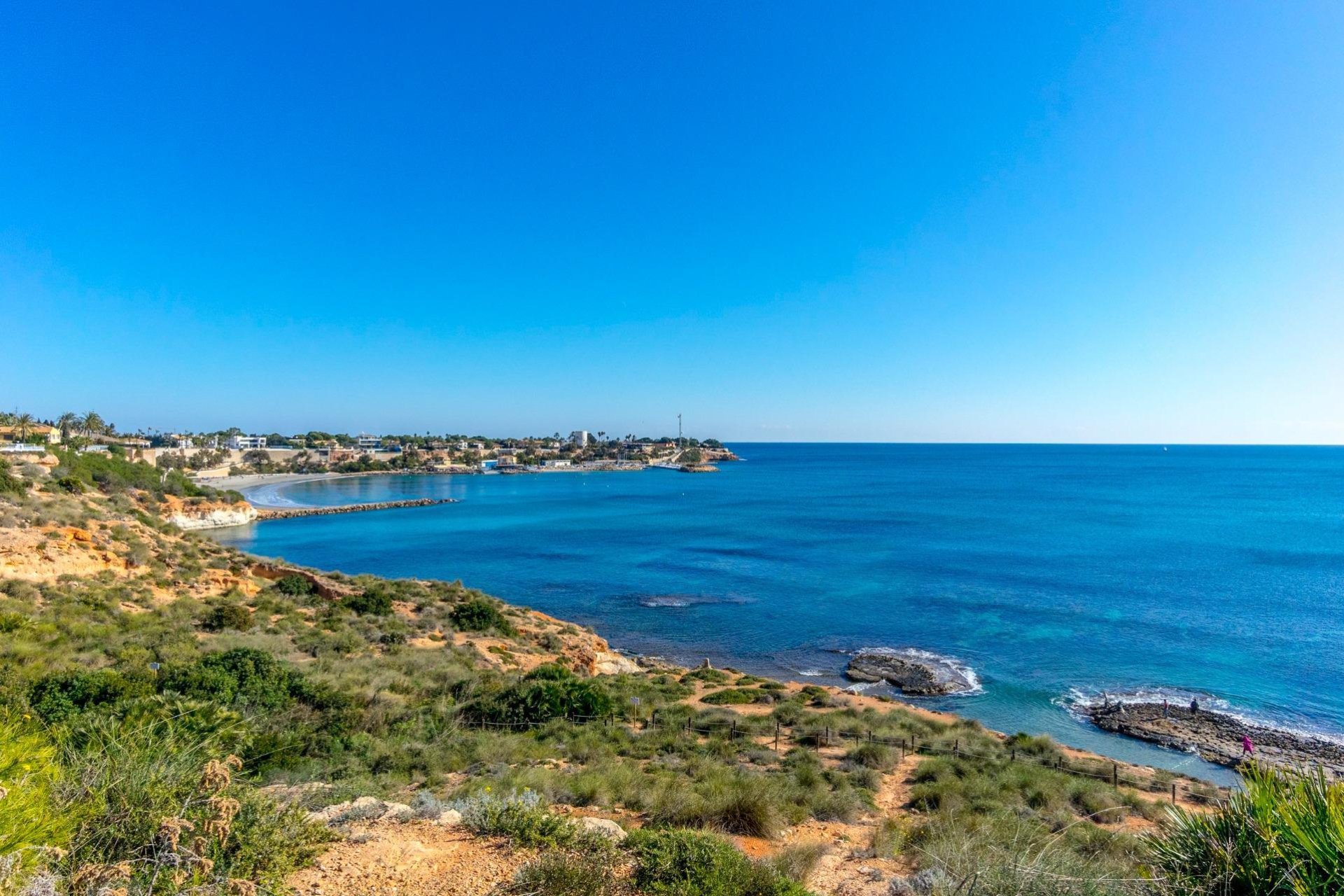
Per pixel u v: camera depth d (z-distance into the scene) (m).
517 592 60.53
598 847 7.19
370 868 6.37
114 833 4.52
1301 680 34.81
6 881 3.64
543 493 170.38
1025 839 8.47
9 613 23.30
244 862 5.41
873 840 9.82
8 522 35.22
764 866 7.00
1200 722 29.62
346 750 13.94
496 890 6.06
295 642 27.20
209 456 187.00
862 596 56.28
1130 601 52.03
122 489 63.59
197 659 19.52
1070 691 34.00
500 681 23.62
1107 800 14.63
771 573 66.81
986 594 55.47
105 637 22.97
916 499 143.12
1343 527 91.69
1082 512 114.50
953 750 20.23
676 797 10.96
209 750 7.12
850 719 24.00
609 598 57.25
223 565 44.28
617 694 25.17
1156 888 4.43
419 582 48.47
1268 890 3.89
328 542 90.06
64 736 5.63
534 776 12.12
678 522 109.69
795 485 192.38
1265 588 55.66
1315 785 4.14
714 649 43.47
